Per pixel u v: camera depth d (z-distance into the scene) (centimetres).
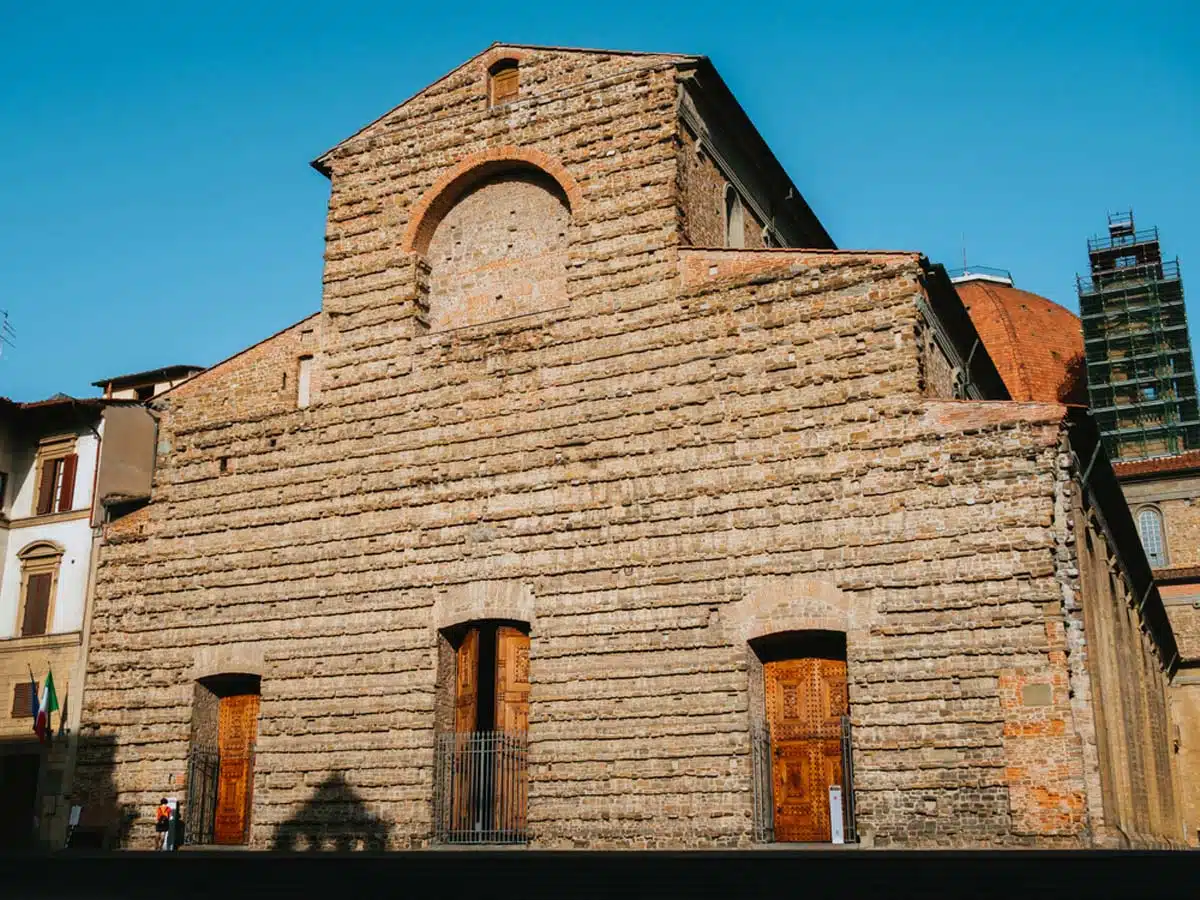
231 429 4262
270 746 3888
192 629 4128
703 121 3997
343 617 3900
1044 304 8612
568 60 4047
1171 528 7375
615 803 3391
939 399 3378
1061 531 3148
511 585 3688
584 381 3750
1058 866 1856
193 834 3984
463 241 4147
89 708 4216
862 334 3438
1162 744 5484
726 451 3516
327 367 4166
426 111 4241
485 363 3912
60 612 4506
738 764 3291
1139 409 8619
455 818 3638
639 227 3797
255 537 4116
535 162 4009
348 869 2184
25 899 2106
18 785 4450
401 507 3916
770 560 3388
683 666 3412
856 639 3238
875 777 3136
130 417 4438
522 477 3759
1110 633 3656
